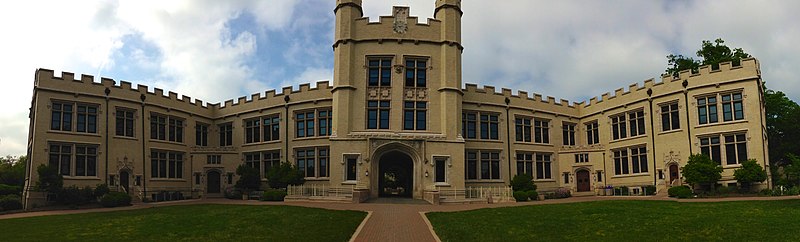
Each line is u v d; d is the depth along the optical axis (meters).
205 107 47.34
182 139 44.47
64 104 37.09
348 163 37.47
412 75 39.34
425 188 37.03
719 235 16.59
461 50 40.56
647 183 40.88
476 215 23.33
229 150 45.53
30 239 17.20
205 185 44.34
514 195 36.84
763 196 31.19
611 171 44.41
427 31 39.72
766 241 15.41
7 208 32.72
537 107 46.59
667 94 40.09
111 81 39.44
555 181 46.34
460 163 38.19
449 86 38.97
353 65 38.94
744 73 35.97
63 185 35.66
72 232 18.80
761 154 34.47
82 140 37.31
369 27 39.38
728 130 36.22
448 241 16.56
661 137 40.28
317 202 33.72
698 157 35.56
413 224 20.88
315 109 42.56
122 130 39.81
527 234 17.80
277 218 22.17
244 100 46.34
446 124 38.38
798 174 33.91
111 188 37.97
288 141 43.25
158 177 41.72
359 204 31.50
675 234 17.08
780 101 50.38
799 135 49.97
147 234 18.14
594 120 47.19
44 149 35.50
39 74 36.00
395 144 37.47
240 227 19.62
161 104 42.66
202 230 18.95
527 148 45.28
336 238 17.06
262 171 44.28
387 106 38.72
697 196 33.22
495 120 44.56
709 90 37.56
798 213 20.34
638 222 19.73
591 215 22.16
